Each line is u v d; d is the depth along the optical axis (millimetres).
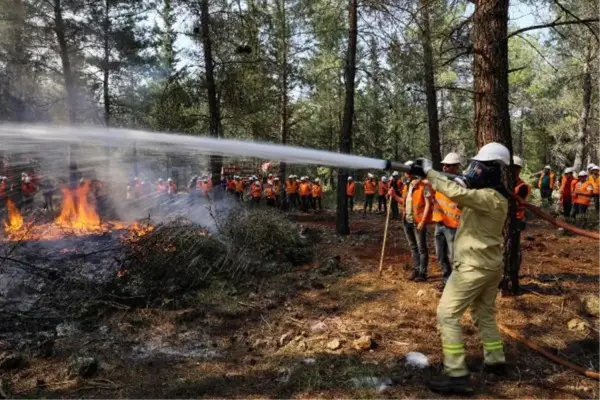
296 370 3998
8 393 3693
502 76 5422
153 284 6168
